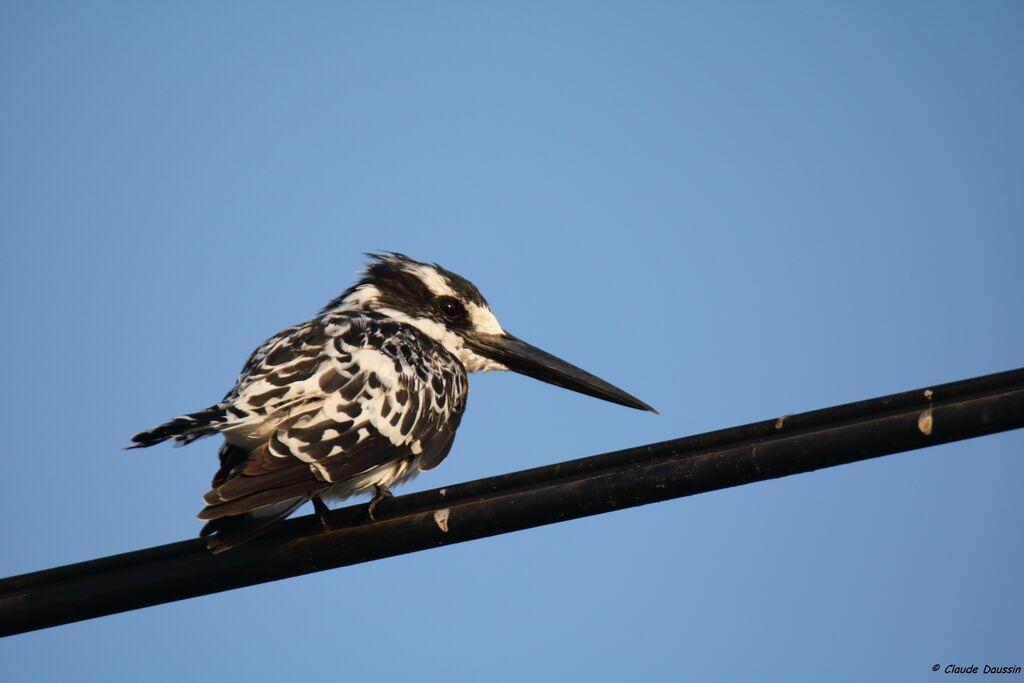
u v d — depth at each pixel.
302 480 11.52
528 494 10.56
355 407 12.42
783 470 9.87
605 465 10.41
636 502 10.27
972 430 9.32
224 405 11.84
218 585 11.10
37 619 11.11
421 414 13.17
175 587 11.09
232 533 10.66
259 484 11.08
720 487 10.08
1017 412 9.20
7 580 11.16
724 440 10.08
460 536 10.76
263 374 12.45
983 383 9.40
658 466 10.23
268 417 11.92
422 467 13.23
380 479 13.04
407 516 10.91
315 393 12.36
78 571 11.15
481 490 10.76
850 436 9.66
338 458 11.95
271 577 11.09
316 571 11.09
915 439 9.45
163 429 11.10
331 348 12.98
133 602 11.10
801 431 9.87
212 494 10.71
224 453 12.08
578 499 10.39
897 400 9.59
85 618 11.16
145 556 11.13
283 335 13.46
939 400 9.48
